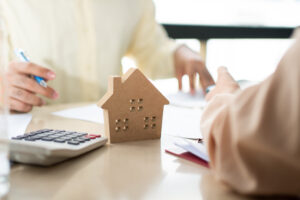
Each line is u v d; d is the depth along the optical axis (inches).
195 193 11.9
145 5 54.2
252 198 11.2
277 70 10.0
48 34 47.0
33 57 46.4
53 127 23.3
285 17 77.4
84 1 48.5
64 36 47.9
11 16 45.0
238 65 72.0
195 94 38.8
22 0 45.3
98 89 51.1
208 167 14.8
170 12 64.6
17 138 16.7
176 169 14.6
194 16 66.6
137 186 12.7
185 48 48.4
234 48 70.8
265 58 73.9
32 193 12.0
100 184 12.9
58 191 12.2
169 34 61.1
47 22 46.7
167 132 21.8
